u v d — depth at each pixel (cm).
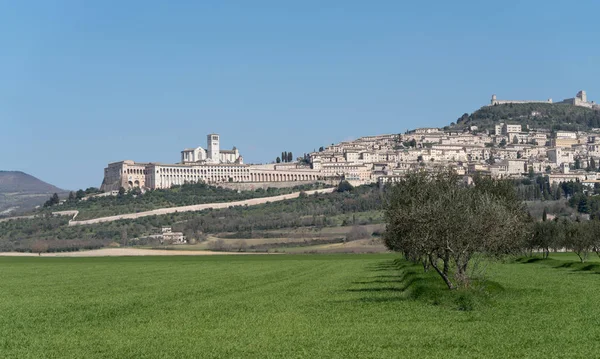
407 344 5431
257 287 10738
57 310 7812
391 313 7125
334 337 5766
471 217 8356
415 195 9856
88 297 9338
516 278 11744
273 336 5844
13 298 9306
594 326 6200
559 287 9938
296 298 8844
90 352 5225
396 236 8975
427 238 8306
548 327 6153
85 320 6956
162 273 14812
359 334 5894
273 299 8750
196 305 8150
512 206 11088
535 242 18100
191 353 5134
